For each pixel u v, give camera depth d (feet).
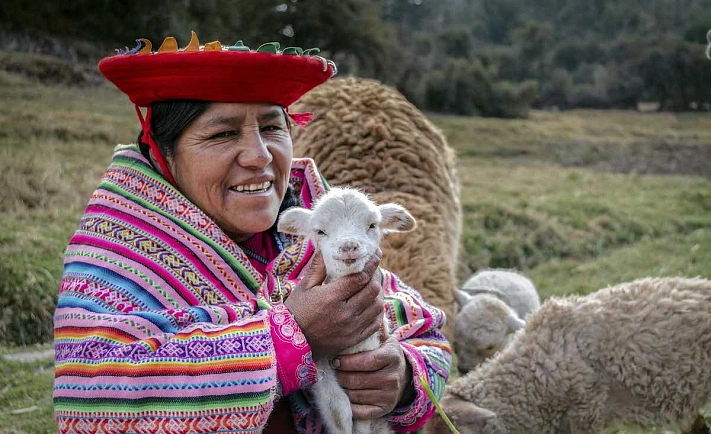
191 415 6.46
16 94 46.26
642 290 15.58
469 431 13.46
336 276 7.22
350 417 7.29
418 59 114.83
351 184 15.34
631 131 84.07
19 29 59.00
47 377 17.72
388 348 7.57
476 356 18.42
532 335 15.37
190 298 7.18
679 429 15.51
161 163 7.69
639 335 14.82
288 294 7.72
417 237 14.12
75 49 60.18
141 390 6.46
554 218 37.04
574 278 29.37
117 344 6.62
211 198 7.53
